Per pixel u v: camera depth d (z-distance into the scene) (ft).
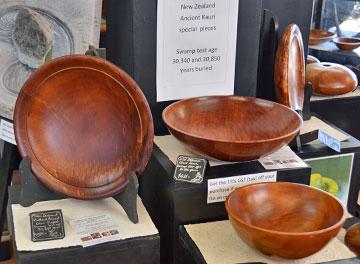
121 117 3.45
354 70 7.26
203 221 3.80
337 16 8.00
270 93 5.60
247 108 4.31
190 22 4.32
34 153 3.43
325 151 5.00
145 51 4.28
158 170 3.97
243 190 3.43
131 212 3.38
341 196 5.29
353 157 5.13
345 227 3.85
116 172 3.44
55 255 3.08
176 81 4.46
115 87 3.40
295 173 3.92
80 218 3.41
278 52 4.66
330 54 7.72
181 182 3.67
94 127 3.49
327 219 3.28
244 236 3.07
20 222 3.33
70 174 3.45
